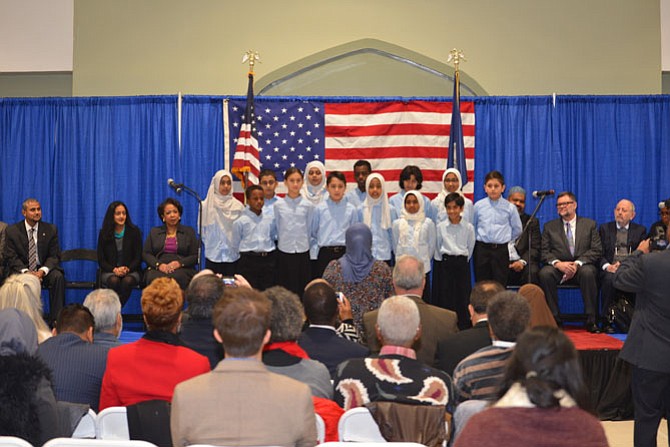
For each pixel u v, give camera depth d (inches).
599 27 355.3
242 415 84.4
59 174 339.0
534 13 356.5
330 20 358.0
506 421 67.7
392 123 332.5
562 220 298.8
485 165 336.2
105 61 357.7
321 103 333.7
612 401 221.8
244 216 285.7
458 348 137.7
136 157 335.0
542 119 334.6
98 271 296.0
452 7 357.7
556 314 286.7
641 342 158.1
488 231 287.4
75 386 121.3
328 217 283.7
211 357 133.7
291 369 111.0
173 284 117.6
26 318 126.5
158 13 357.7
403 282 163.8
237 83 357.4
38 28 358.9
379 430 103.2
